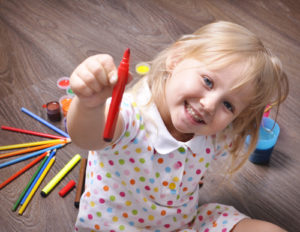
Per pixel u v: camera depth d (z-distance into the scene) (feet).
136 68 5.35
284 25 6.53
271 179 4.48
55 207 4.06
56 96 5.15
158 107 3.25
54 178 4.24
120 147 3.08
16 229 3.84
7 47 5.82
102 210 3.47
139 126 3.12
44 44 5.92
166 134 3.15
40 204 4.07
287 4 6.94
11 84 5.27
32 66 5.55
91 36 6.12
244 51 2.87
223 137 3.55
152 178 3.32
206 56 2.88
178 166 3.29
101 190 3.43
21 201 4.06
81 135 2.64
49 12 6.49
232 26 3.05
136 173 3.30
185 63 3.00
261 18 6.63
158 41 6.11
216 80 2.82
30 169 4.36
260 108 3.22
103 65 2.23
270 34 6.34
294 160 4.67
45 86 5.28
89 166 3.55
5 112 4.91
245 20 6.57
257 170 4.55
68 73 5.50
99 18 6.46
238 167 3.88
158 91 3.22
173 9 6.72
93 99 2.31
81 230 3.62
